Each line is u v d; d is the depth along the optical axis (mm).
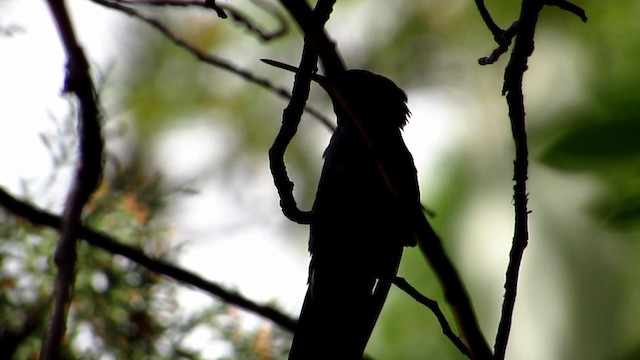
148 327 6215
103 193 6457
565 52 6746
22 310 5980
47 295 6027
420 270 7621
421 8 9695
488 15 4355
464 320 3303
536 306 6508
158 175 6707
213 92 10586
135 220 6469
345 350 5582
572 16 6812
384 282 5535
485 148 8008
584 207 4195
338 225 6332
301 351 5609
